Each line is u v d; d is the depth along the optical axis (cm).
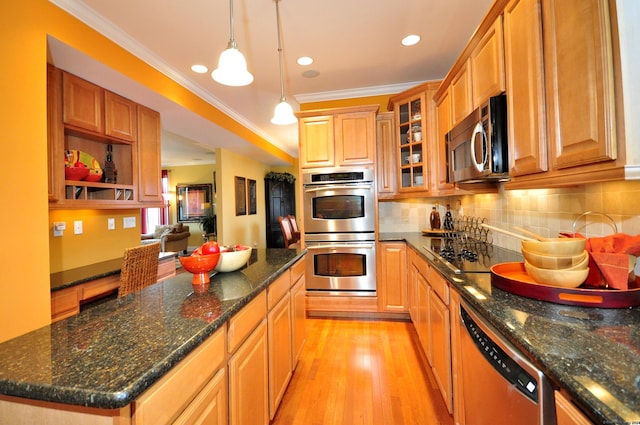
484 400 107
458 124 202
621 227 120
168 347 79
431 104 279
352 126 317
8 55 151
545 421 76
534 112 119
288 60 280
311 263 324
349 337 278
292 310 202
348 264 320
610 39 84
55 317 191
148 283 219
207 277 144
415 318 263
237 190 608
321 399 190
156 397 71
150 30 223
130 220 301
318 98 367
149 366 70
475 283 135
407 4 205
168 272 312
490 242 243
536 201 180
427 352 215
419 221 353
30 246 157
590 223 137
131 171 275
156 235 736
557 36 106
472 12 214
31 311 157
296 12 209
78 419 66
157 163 307
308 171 325
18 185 153
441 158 262
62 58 198
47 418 68
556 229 162
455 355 150
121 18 208
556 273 108
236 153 602
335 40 247
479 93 172
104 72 220
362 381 208
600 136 87
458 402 147
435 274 188
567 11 100
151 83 257
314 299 326
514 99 135
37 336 86
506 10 140
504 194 220
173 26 219
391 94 355
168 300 118
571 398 67
